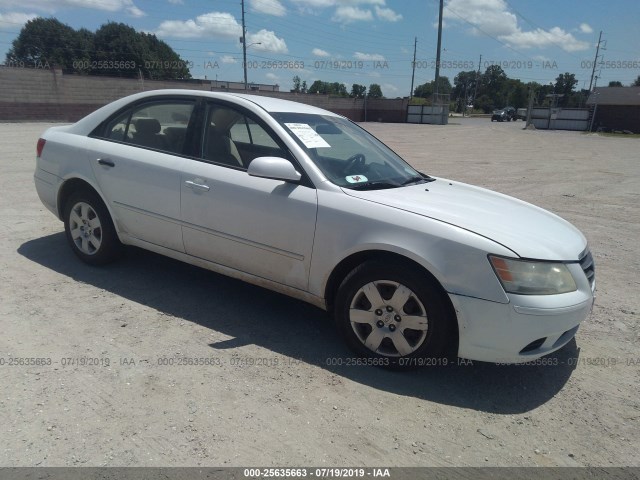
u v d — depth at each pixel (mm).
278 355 3422
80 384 2943
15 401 2756
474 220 3230
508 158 17406
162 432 2596
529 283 2949
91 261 4660
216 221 3787
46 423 2602
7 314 3717
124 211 4289
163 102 4254
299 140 3705
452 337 3232
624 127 46125
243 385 3043
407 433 2723
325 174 3537
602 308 4512
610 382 3346
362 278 3264
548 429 2834
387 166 4207
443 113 52906
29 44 61125
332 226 3318
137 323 3723
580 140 30594
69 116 32156
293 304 4258
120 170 4238
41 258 4871
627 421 2943
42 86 30453
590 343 3869
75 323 3658
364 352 3359
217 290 4418
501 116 64250
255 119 3822
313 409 2865
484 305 2959
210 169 3840
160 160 4070
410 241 3084
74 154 4543
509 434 2771
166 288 4379
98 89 33500
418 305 3137
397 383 3184
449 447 2637
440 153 18625
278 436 2627
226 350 3436
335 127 4309
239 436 2605
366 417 2830
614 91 48594
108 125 4527
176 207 3971
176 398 2875
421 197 3570
